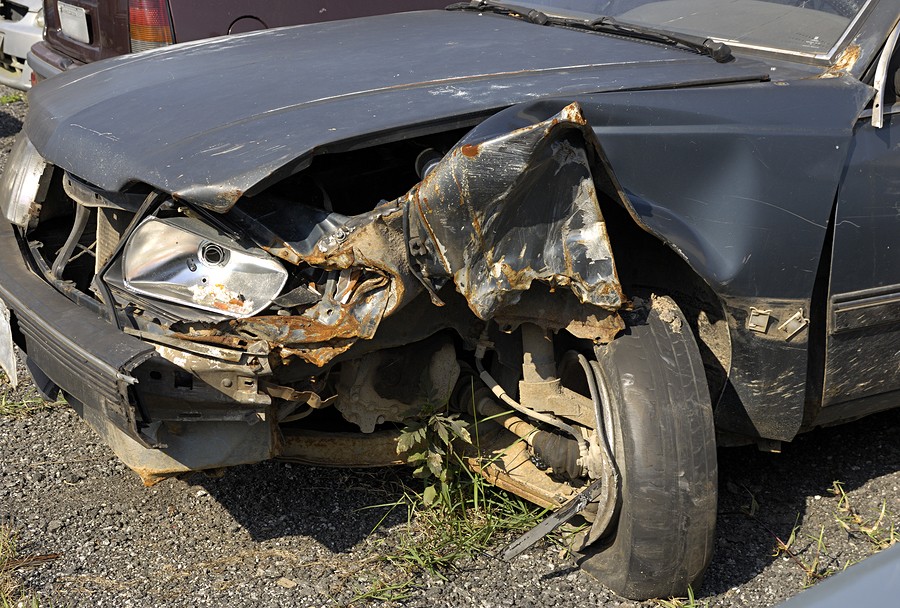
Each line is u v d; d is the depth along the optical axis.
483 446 3.16
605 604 2.81
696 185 2.73
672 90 2.84
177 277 2.70
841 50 3.13
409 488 3.31
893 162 2.99
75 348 2.62
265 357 2.54
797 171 2.82
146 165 2.71
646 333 2.74
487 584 2.89
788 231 2.81
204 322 2.60
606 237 2.48
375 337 2.76
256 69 3.24
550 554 3.03
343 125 2.63
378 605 2.79
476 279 2.49
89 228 3.55
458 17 4.05
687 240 2.69
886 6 3.11
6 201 3.59
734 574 2.99
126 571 2.95
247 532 3.13
